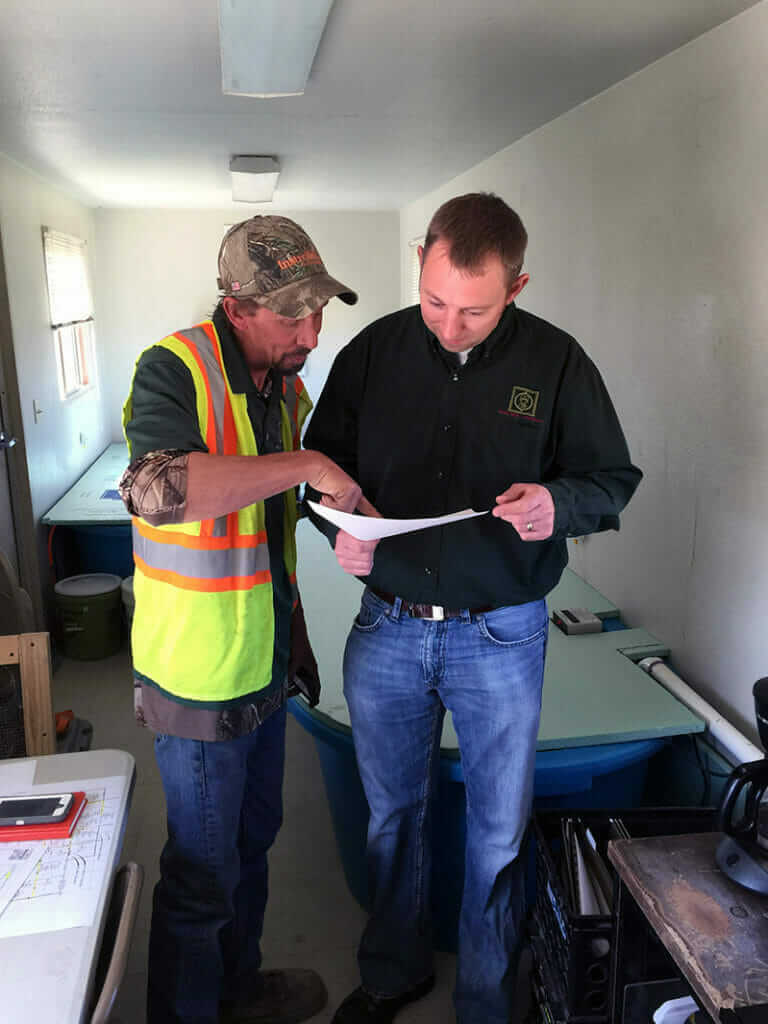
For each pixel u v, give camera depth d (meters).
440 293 1.30
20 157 3.78
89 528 4.21
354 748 1.89
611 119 2.62
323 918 2.25
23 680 1.74
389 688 1.64
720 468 2.13
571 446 1.54
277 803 1.79
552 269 3.21
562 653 2.42
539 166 3.27
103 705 3.52
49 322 4.38
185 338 1.40
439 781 1.95
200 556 1.41
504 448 1.53
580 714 2.07
